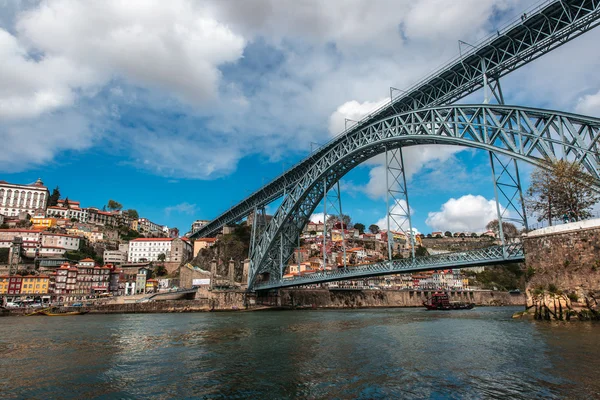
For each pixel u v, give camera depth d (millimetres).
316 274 66938
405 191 54344
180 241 131625
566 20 35750
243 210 104062
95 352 24938
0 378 18031
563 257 32781
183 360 21969
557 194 36531
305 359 21625
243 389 15859
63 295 95375
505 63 40156
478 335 29094
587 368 16922
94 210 171500
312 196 75562
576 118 32062
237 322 47188
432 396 14172
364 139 57656
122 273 113375
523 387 14758
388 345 25781
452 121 42531
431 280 137875
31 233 126000
